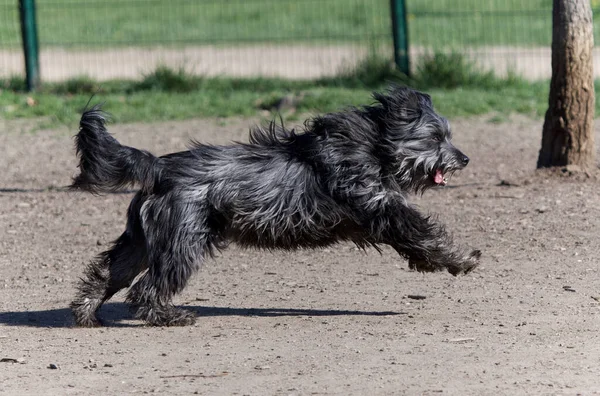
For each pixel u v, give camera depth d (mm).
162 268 10391
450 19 39062
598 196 16359
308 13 44281
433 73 27062
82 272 13570
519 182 17484
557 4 17062
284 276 13094
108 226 16172
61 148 22250
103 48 37125
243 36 39344
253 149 10602
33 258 14398
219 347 9891
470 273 12805
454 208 16219
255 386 8516
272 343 9992
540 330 10188
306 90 25797
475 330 10258
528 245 14023
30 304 12109
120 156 10359
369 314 11109
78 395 8445
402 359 9227
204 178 10359
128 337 10445
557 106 17500
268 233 10500
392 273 13000
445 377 8617
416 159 10672
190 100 26047
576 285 12047
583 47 17172
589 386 8320
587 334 9992
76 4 43219
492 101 24719
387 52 28531
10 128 24109
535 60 31062
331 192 10461
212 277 13164
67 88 28656
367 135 10594
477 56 30234
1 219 16750
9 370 9258
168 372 9047
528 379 8531
